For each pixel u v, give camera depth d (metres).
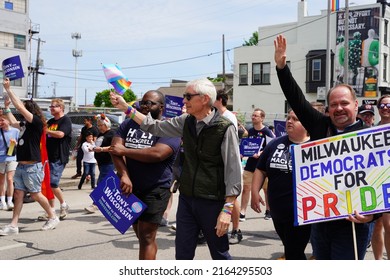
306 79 36.50
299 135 4.42
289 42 38.38
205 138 3.82
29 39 46.81
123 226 4.43
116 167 4.49
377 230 5.22
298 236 4.30
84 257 5.98
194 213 3.92
